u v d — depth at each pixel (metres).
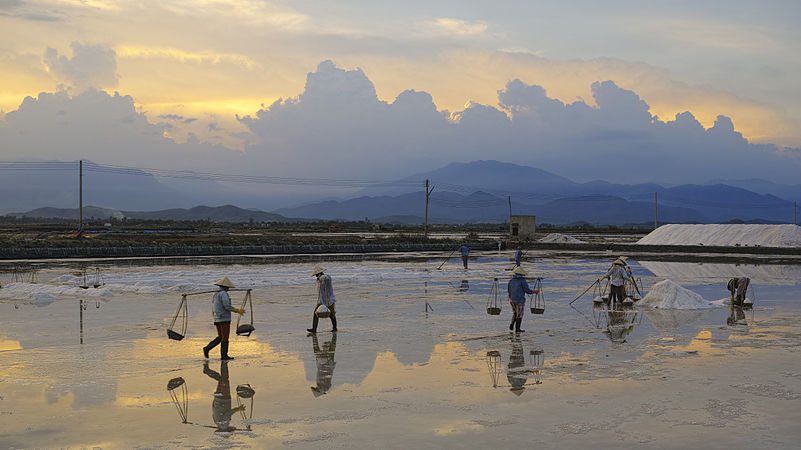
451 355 12.23
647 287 26.97
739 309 19.59
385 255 51.59
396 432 7.60
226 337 11.76
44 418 8.11
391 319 16.94
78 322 15.91
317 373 10.68
